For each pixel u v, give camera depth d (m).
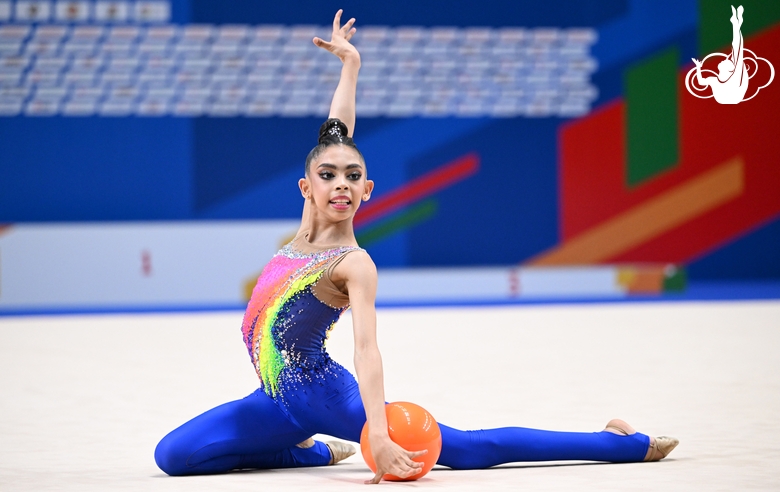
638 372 25.33
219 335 37.09
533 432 14.73
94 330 39.72
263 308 14.71
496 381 24.09
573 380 24.09
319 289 14.25
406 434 13.17
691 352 29.38
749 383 23.03
